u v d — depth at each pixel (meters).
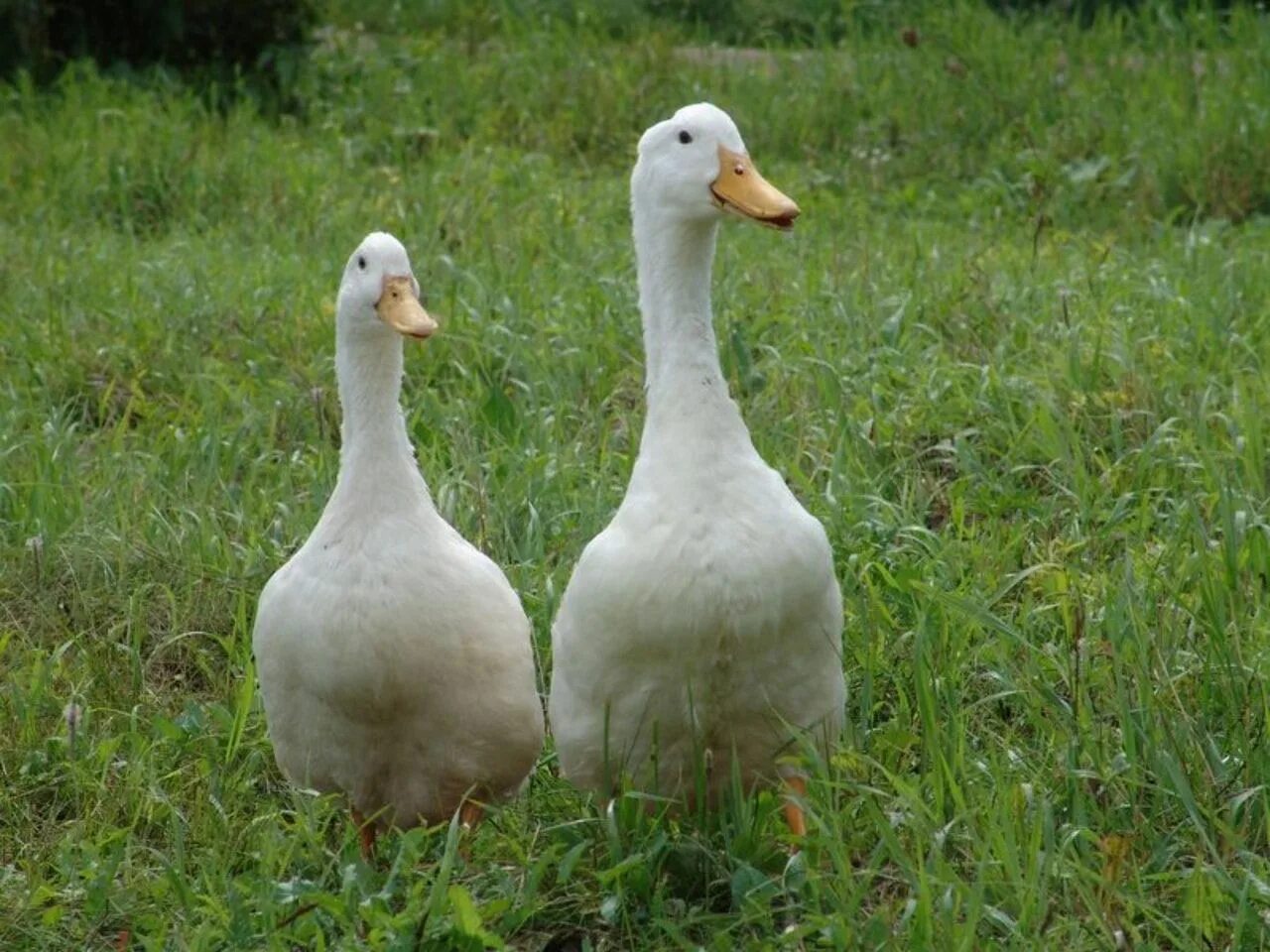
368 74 24.67
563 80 24.05
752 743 8.43
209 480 12.61
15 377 14.69
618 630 8.09
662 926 8.07
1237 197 19.27
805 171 21.33
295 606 8.78
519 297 15.66
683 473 8.13
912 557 11.18
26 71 22.75
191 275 16.83
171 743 10.02
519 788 9.40
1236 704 9.20
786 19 29.30
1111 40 24.30
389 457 8.80
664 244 8.51
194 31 24.41
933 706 8.80
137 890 8.76
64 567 11.84
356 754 9.01
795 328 14.69
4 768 9.98
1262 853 8.52
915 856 8.24
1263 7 26.98
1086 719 8.98
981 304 14.95
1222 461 11.98
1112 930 7.56
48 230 18.66
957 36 23.81
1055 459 12.24
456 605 8.76
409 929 7.84
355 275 8.91
